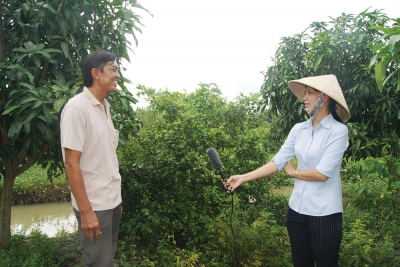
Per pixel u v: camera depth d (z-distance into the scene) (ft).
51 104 10.11
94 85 7.55
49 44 11.60
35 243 12.57
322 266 7.48
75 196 6.98
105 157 7.50
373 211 16.83
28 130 9.68
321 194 7.46
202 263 11.83
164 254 12.10
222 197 14.32
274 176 17.71
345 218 15.57
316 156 7.57
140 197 13.78
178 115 13.41
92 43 11.69
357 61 13.35
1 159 12.37
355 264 11.21
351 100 13.08
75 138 6.98
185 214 13.14
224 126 14.57
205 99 14.96
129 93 11.74
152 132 13.65
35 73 10.55
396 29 6.82
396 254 12.22
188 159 12.55
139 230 13.87
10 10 11.60
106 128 7.66
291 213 7.94
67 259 12.34
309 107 7.77
